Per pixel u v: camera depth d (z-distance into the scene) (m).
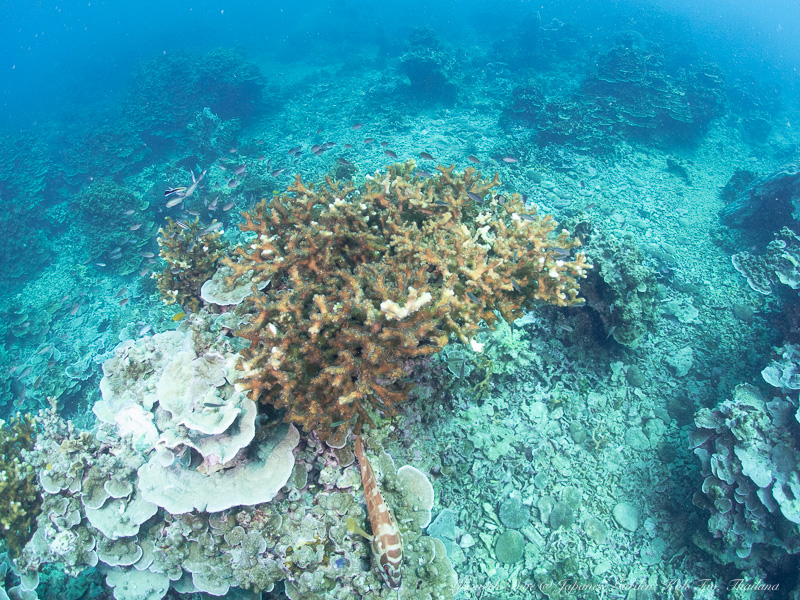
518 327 7.43
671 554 5.62
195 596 4.06
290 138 21.11
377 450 4.60
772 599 4.98
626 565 5.52
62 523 3.90
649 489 6.22
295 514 4.02
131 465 3.99
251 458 3.94
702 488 5.64
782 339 8.00
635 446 6.68
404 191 5.23
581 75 27.17
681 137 18.00
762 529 5.11
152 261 13.50
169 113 22.25
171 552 3.88
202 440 3.64
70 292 13.32
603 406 7.14
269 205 5.34
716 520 5.36
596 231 8.48
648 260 10.46
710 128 20.12
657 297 8.92
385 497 4.33
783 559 5.05
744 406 5.89
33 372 10.72
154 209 15.18
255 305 3.91
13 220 15.38
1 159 19.41
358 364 3.67
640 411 7.16
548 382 7.12
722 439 5.82
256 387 3.58
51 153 22.20
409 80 25.70
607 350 7.79
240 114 24.06
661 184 14.94
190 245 6.53
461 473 5.64
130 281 13.41
